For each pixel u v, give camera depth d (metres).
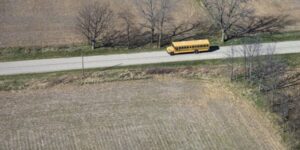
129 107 81.19
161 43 99.75
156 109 80.81
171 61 93.50
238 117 78.81
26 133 74.88
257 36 98.00
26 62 92.75
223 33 99.81
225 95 84.38
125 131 75.56
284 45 98.38
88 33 99.31
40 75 88.81
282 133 74.75
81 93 84.50
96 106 81.25
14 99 82.62
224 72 90.31
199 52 96.06
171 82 87.88
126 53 96.12
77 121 77.69
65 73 89.50
